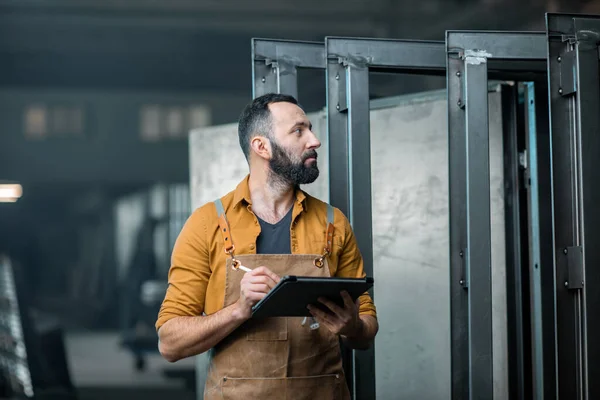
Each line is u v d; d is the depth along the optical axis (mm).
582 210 3057
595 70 3074
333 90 3271
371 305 2680
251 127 2607
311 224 2598
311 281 2215
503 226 3680
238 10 15555
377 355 4000
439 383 3848
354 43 3275
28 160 19875
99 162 20000
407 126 3941
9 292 5871
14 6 15719
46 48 16547
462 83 3188
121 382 8258
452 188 3186
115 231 21531
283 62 3348
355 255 2668
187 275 2551
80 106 19953
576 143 3086
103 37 16500
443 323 3838
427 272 3885
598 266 3061
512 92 3688
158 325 2543
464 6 12883
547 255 3557
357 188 3229
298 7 15445
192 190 4602
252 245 2525
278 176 2586
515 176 3682
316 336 2514
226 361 2504
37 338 5691
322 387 2512
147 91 18594
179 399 7105
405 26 14680
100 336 14562
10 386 6270
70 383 5777
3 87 17453
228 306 2436
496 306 3697
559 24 3094
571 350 3090
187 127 20078
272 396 2467
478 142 3137
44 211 21766
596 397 3041
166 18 16109
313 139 2590
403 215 3939
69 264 21969
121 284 17938
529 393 3666
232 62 17359
